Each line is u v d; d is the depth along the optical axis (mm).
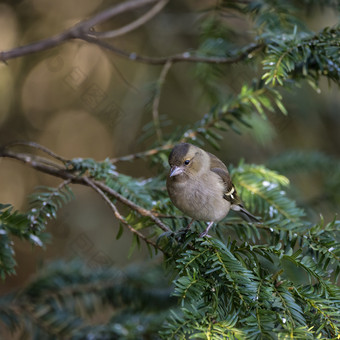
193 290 5148
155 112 8734
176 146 7598
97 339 7402
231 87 10250
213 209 7301
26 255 14117
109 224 13336
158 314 7875
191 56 8539
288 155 10148
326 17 11844
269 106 7980
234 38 9531
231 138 12742
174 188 7312
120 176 7762
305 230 6441
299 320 4977
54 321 7773
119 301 8406
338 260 5875
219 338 4645
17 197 14539
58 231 13406
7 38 12500
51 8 12594
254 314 4926
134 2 8641
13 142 7309
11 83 13109
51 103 13914
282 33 7805
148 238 6562
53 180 14594
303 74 7656
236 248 5828
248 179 8109
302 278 7672
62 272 8602
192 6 12938
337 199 9664
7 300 8070
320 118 13289
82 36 7996
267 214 7684
